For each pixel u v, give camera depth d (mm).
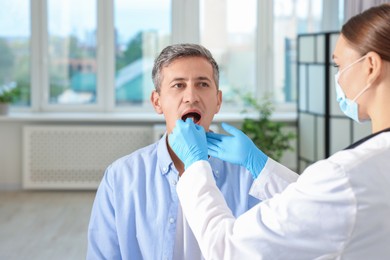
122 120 6031
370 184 1264
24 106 6352
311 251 1291
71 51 6336
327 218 1270
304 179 1317
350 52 1379
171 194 1724
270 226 1314
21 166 6227
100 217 1786
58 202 5742
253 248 1325
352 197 1255
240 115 6180
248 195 1733
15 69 6344
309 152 5816
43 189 6227
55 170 6109
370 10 1383
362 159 1288
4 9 6266
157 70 1725
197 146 1546
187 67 1678
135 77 6383
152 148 1826
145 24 6316
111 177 1790
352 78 1383
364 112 1410
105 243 1775
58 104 6367
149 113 6359
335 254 1284
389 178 1277
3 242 4559
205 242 1409
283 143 6121
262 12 6309
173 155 1766
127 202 1745
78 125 6129
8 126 6176
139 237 1719
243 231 1348
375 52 1335
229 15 6316
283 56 6371
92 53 6344
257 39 6344
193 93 1677
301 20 6332
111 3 6273
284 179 1638
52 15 6285
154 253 1698
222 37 6336
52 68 6348
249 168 1638
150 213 1721
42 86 6340
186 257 1684
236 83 6398
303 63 5840
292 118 6082
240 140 1634
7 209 5492
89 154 6094
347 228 1262
